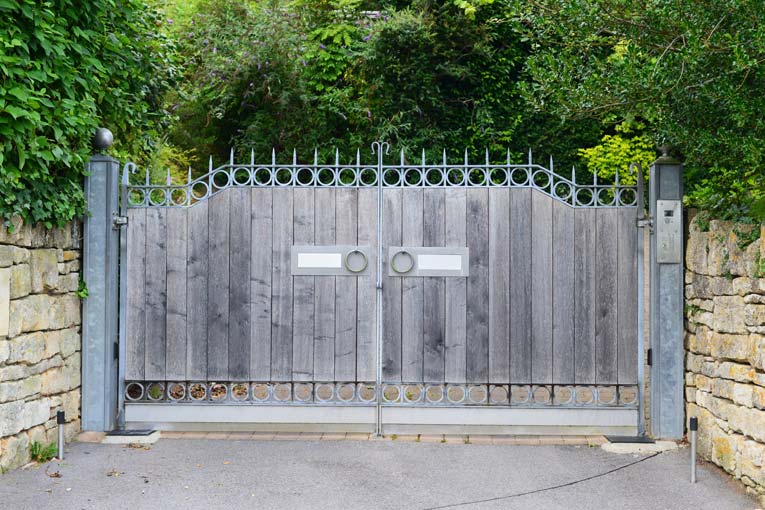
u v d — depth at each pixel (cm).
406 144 1113
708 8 441
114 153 676
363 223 588
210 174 595
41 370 520
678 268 568
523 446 558
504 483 479
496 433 586
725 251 489
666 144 562
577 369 579
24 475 477
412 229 587
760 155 426
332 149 1147
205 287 593
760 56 433
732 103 438
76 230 580
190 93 1208
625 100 495
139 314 594
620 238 580
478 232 585
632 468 506
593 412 579
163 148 956
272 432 591
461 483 479
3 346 468
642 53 505
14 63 473
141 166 830
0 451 470
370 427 588
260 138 1150
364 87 1178
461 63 1173
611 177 1058
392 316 586
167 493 454
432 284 586
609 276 579
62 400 553
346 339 587
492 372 582
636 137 1052
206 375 591
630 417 578
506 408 580
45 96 510
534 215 583
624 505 439
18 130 468
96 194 588
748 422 454
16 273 485
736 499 446
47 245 532
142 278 595
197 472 495
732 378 478
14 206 476
